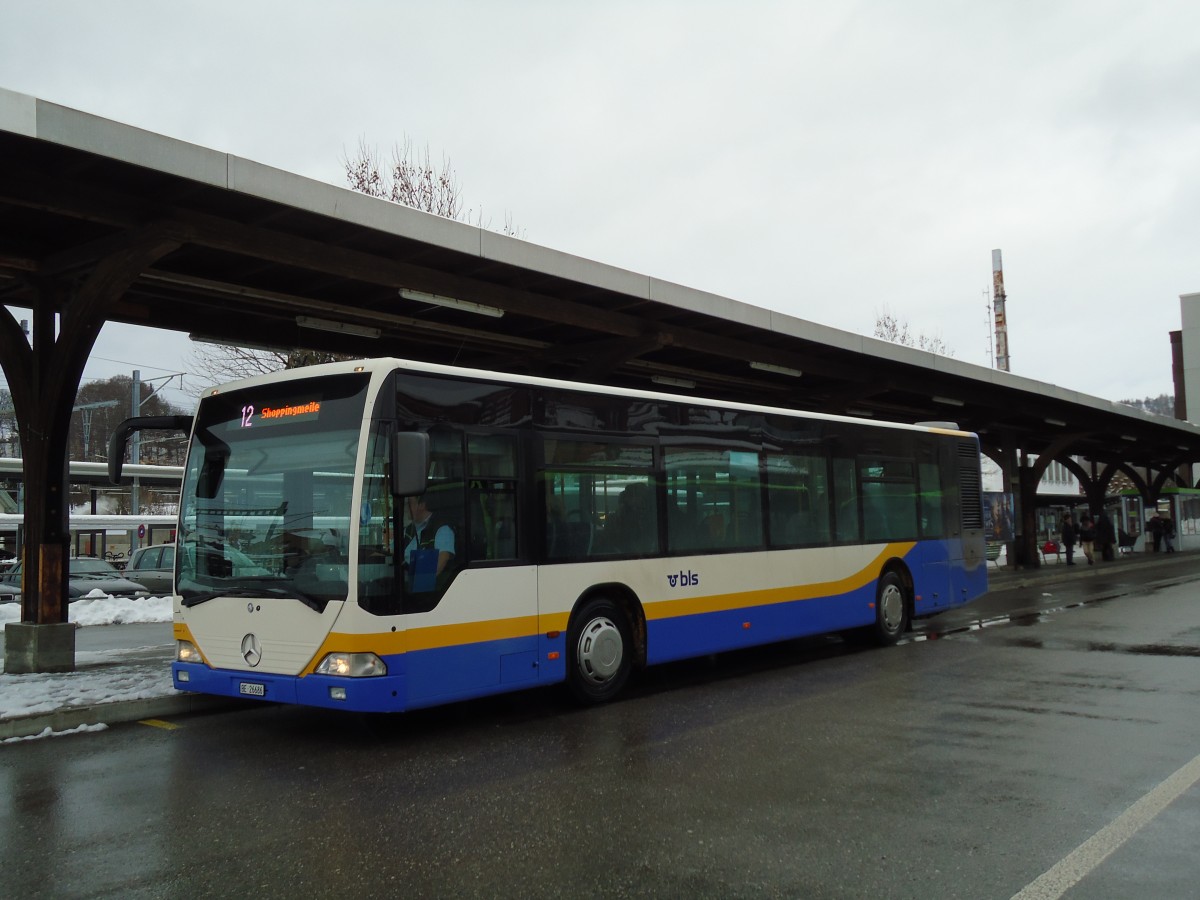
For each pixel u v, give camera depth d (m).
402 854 4.89
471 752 7.16
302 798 5.99
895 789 5.90
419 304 12.90
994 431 30.25
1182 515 43.50
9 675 9.99
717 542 10.27
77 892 4.45
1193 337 57.38
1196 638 13.04
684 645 9.71
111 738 7.86
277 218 9.52
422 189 22.97
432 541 7.49
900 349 18.12
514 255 11.19
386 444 7.26
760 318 14.88
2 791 6.25
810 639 13.89
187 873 4.68
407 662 7.15
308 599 7.19
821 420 12.06
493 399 8.16
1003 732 7.44
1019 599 20.08
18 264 9.95
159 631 17.53
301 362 21.05
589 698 8.81
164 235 8.84
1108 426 29.20
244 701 9.27
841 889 4.32
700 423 10.26
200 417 8.38
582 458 8.90
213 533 7.98
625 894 4.29
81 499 56.72
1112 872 4.49
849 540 12.24
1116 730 7.46
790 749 7.00
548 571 8.41
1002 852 4.77
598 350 14.74
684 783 6.12
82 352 10.00
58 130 7.60
